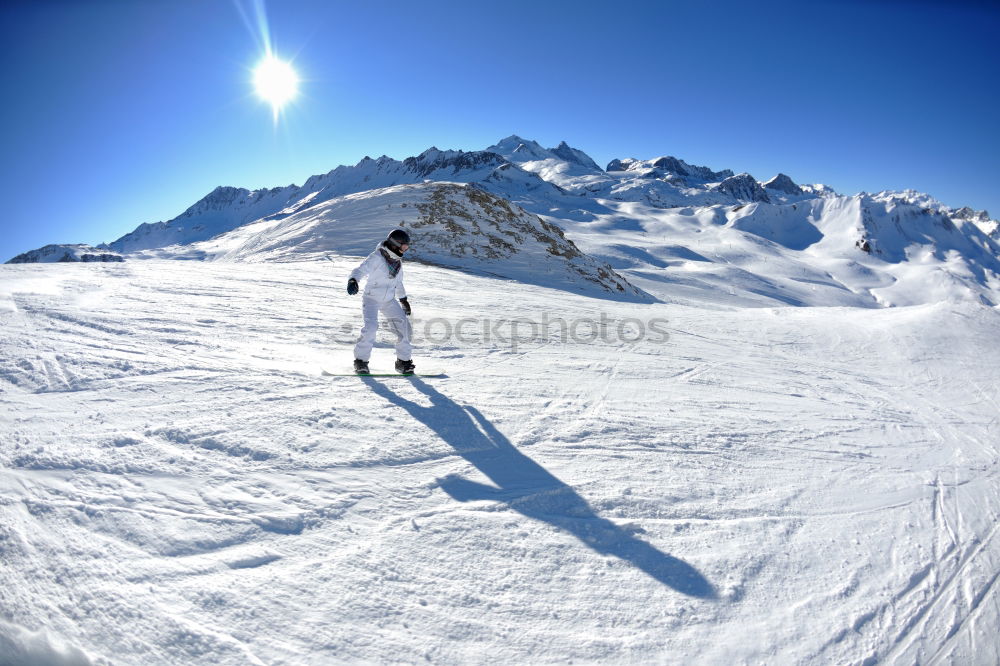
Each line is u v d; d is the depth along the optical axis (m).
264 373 4.99
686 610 2.42
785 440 4.57
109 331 5.99
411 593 2.36
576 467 3.66
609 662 2.12
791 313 12.77
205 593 2.21
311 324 7.53
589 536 2.88
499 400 4.93
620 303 15.83
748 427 4.80
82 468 2.98
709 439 4.40
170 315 7.16
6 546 2.32
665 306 16.12
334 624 2.15
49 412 3.71
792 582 2.69
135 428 3.55
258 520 2.71
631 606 2.41
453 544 2.71
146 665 1.89
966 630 2.49
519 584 2.48
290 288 10.90
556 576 2.55
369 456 3.51
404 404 4.54
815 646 2.31
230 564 2.39
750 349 8.77
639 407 5.08
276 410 4.08
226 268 14.20
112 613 2.07
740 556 2.84
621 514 3.11
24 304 6.92
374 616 2.21
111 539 2.45
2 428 3.40
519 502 3.15
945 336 9.25
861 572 2.82
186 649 1.96
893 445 4.72
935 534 3.26
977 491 3.88
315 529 2.71
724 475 3.76
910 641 2.40
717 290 70.69
